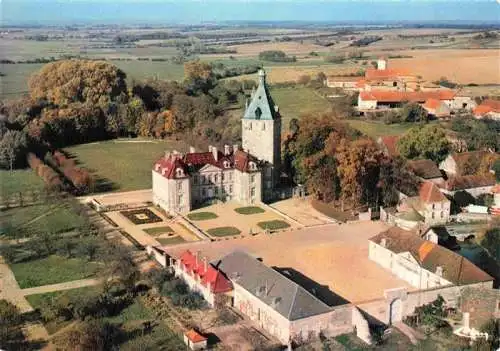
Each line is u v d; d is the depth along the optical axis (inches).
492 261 7135.8
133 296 6314.0
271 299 5703.7
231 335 5605.3
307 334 5492.1
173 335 5595.5
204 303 6190.9
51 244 7559.1
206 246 7687.0
